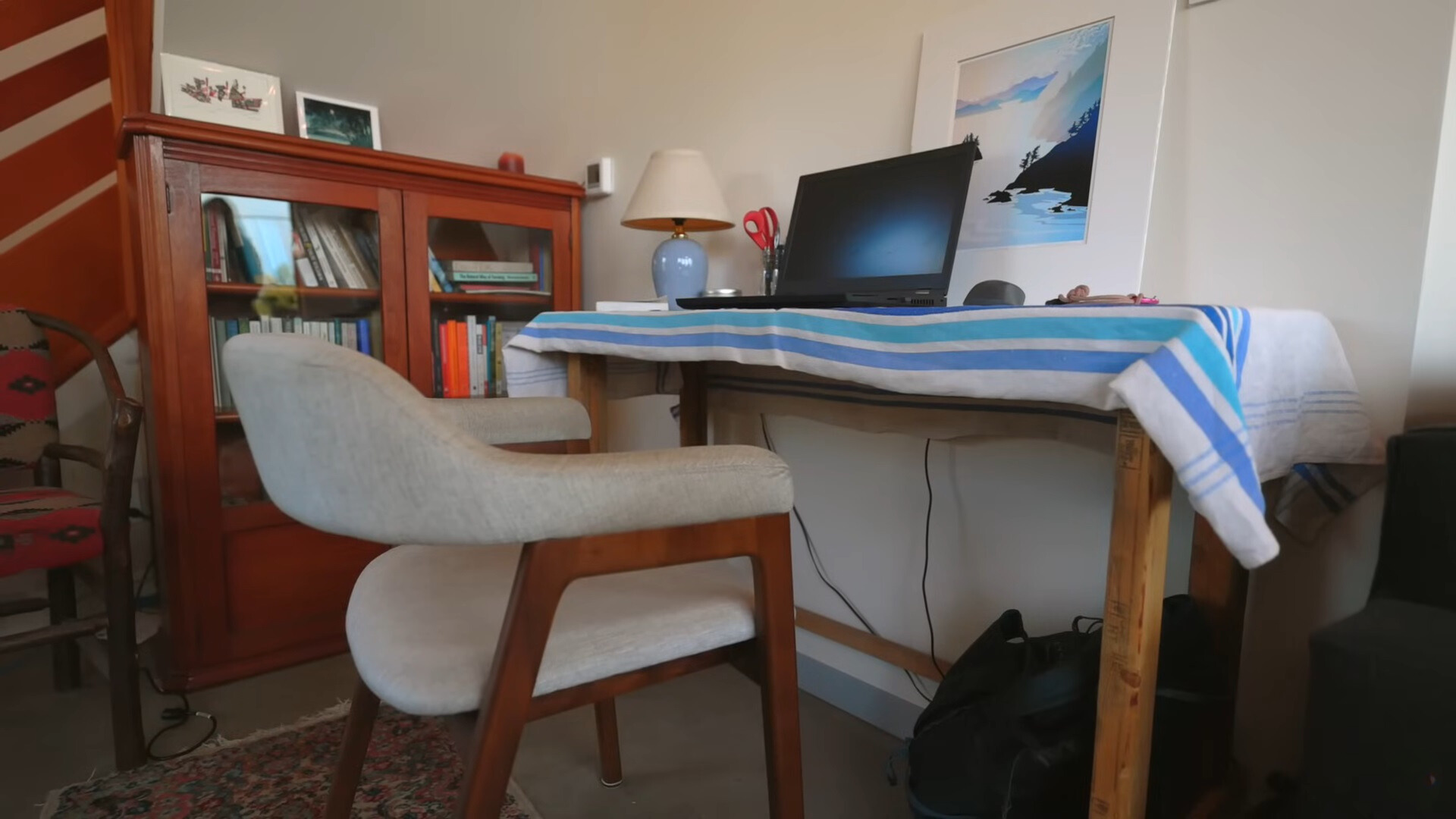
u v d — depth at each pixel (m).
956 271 1.34
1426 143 0.92
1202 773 1.04
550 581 0.64
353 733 0.99
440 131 2.25
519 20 2.24
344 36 2.02
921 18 1.42
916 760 1.12
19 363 1.62
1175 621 1.00
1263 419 0.77
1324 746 0.68
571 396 1.44
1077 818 1.00
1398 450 0.79
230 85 1.84
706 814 1.25
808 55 1.62
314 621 1.85
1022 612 1.34
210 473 1.68
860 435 1.58
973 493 1.39
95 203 2.05
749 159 1.77
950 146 1.27
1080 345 0.69
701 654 0.79
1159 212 1.14
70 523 1.30
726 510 0.70
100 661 1.79
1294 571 1.07
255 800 1.26
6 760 1.39
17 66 1.97
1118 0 1.16
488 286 2.10
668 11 1.96
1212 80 1.08
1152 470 0.70
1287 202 1.03
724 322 1.06
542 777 1.35
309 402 0.58
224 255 1.70
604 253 2.27
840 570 1.65
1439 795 0.61
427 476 0.58
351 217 1.88
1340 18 0.97
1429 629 0.69
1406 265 0.94
